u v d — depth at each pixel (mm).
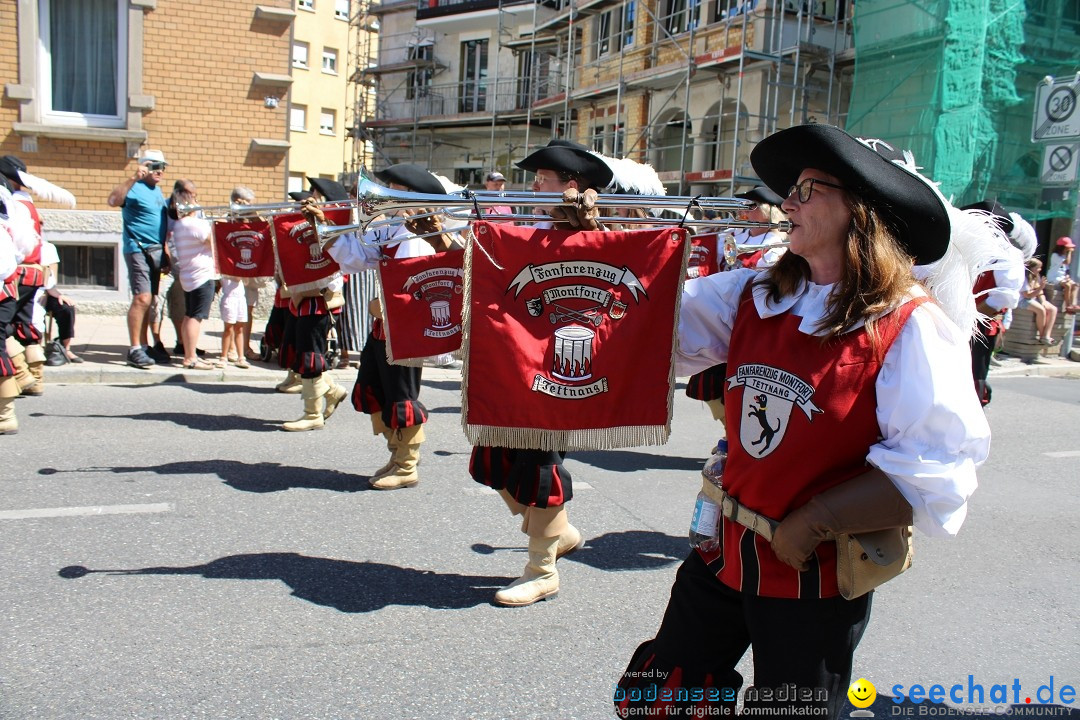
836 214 1991
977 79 13336
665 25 19469
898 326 1917
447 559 4504
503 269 2816
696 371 2701
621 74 19281
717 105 18094
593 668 3445
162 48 11914
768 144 2100
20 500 5039
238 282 9375
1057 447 7738
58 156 11719
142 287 8922
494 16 27547
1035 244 5750
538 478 3891
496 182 11297
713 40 17719
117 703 3027
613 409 2785
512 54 28000
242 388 8664
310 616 3777
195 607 3801
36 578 4016
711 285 2498
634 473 6301
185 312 9227
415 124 28422
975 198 13805
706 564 2236
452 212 3264
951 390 1844
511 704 3152
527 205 2943
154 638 3506
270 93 12523
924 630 3916
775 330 2076
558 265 2789
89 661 3301
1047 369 12680
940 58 13281
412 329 4375
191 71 12094
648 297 2756
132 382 8672
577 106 22891
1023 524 5508
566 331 2789
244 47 12297
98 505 5023
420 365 4922
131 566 4203
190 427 6961
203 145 12305
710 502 2281
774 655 2020
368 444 6688
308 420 7062
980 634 3898
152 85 11938
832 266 2041
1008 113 13961
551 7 25984
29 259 7598
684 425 8016
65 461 5848
